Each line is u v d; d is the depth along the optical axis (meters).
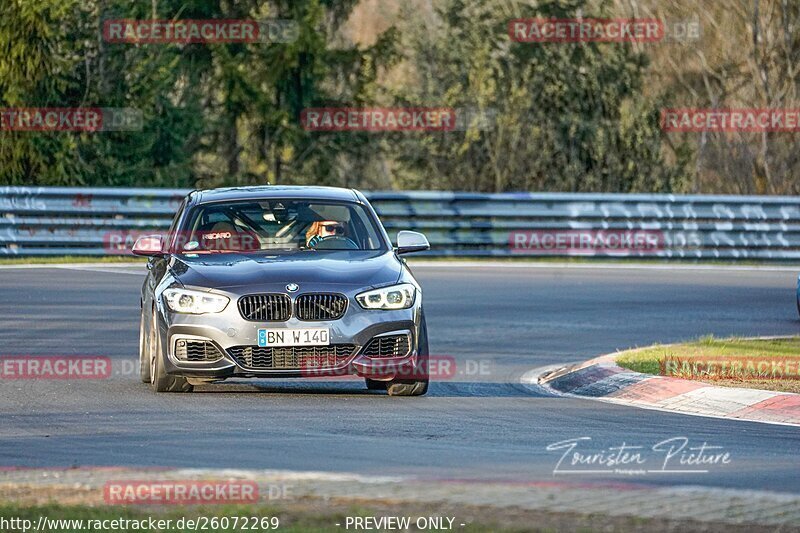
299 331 29.19
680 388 31.02
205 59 102.75
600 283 62.22
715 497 18.69
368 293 29.77
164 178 94.25
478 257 75.62
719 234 77.62
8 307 49.03
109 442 24.08
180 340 29.53
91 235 70.31
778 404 28.61
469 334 44.25
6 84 85.75
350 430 25.64
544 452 23.36
